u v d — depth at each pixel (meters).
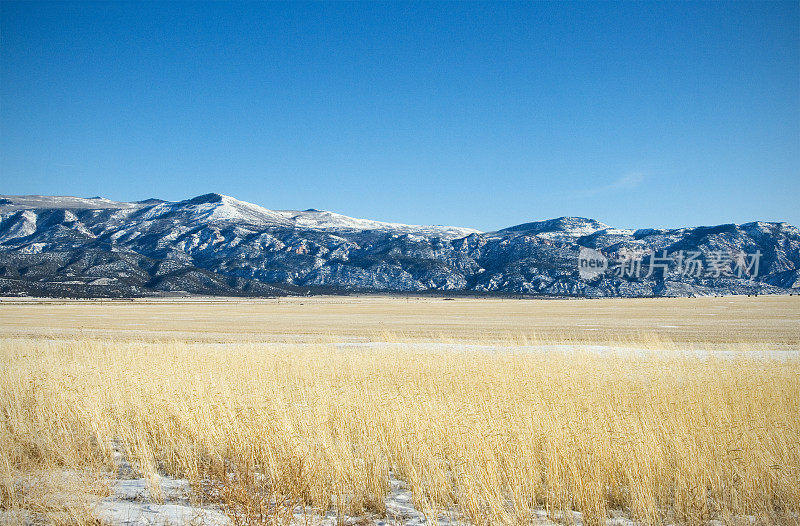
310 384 14.29
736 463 7.62
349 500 7.13
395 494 7.88
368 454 8.28
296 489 7.12
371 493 7.45
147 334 46.00
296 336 43.72
